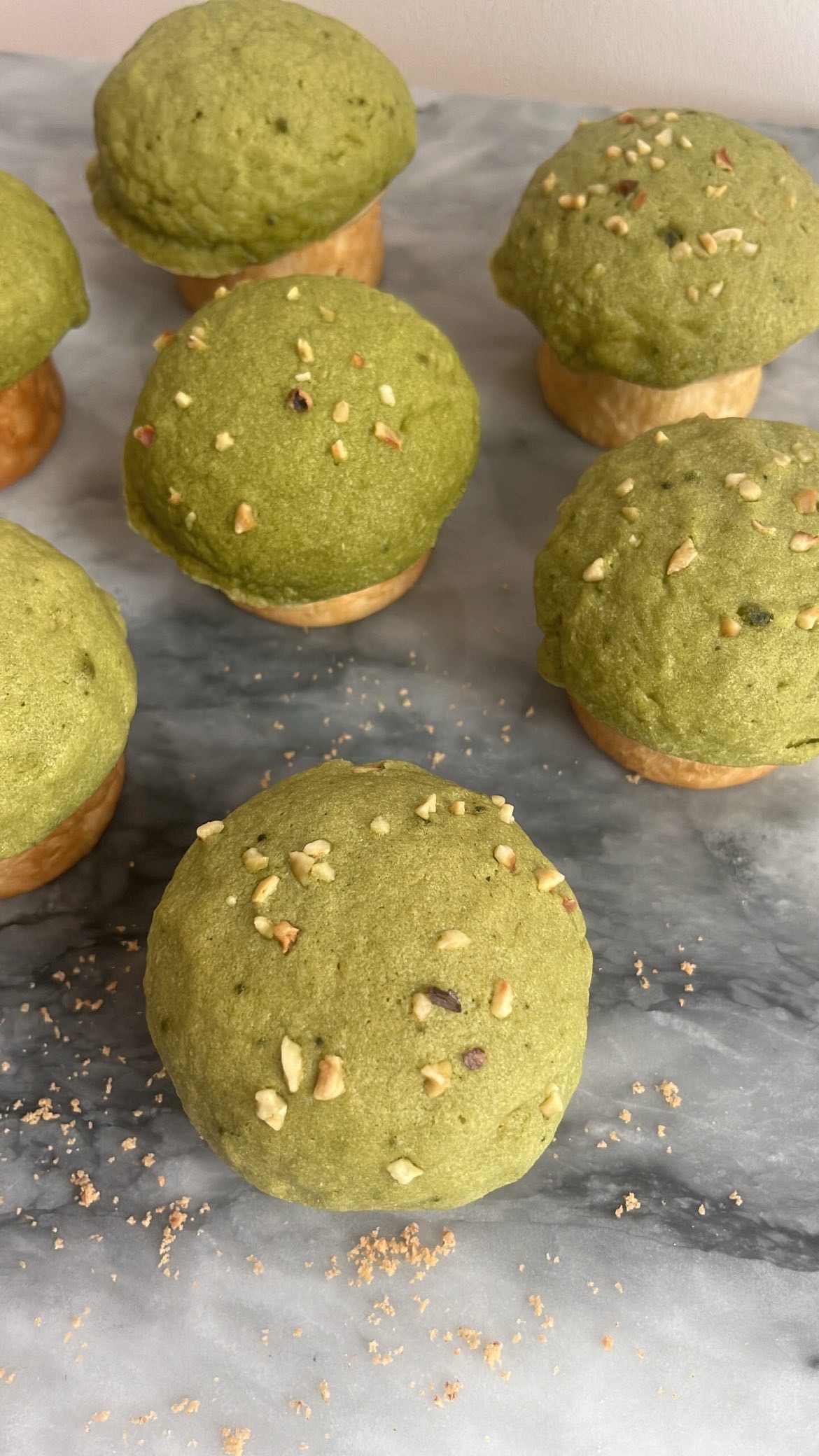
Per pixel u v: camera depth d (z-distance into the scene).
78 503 0.32
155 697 0.30
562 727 0.30
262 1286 0.24
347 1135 0.21
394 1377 0.24
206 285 0.33
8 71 0.39
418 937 0.21
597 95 0.40
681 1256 0.25
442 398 0.28
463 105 0.40
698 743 0.25
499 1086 0.21
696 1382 0.24
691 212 0.29
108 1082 0.26
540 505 0.33
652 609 0.25
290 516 0.26
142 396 0.28
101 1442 0.23
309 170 0.30
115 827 0.29
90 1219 0.25
